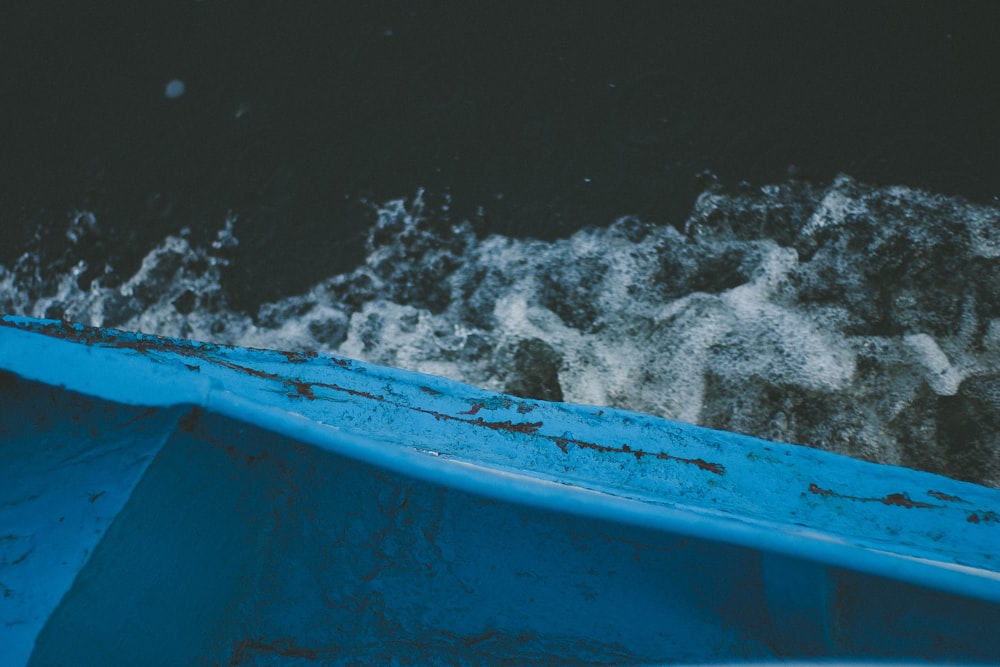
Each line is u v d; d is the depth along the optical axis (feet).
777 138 11.60
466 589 6.23
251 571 6.12
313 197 11.91
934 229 11.01
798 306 10.91
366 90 12.37
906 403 10.26
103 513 5.35
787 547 5.74
